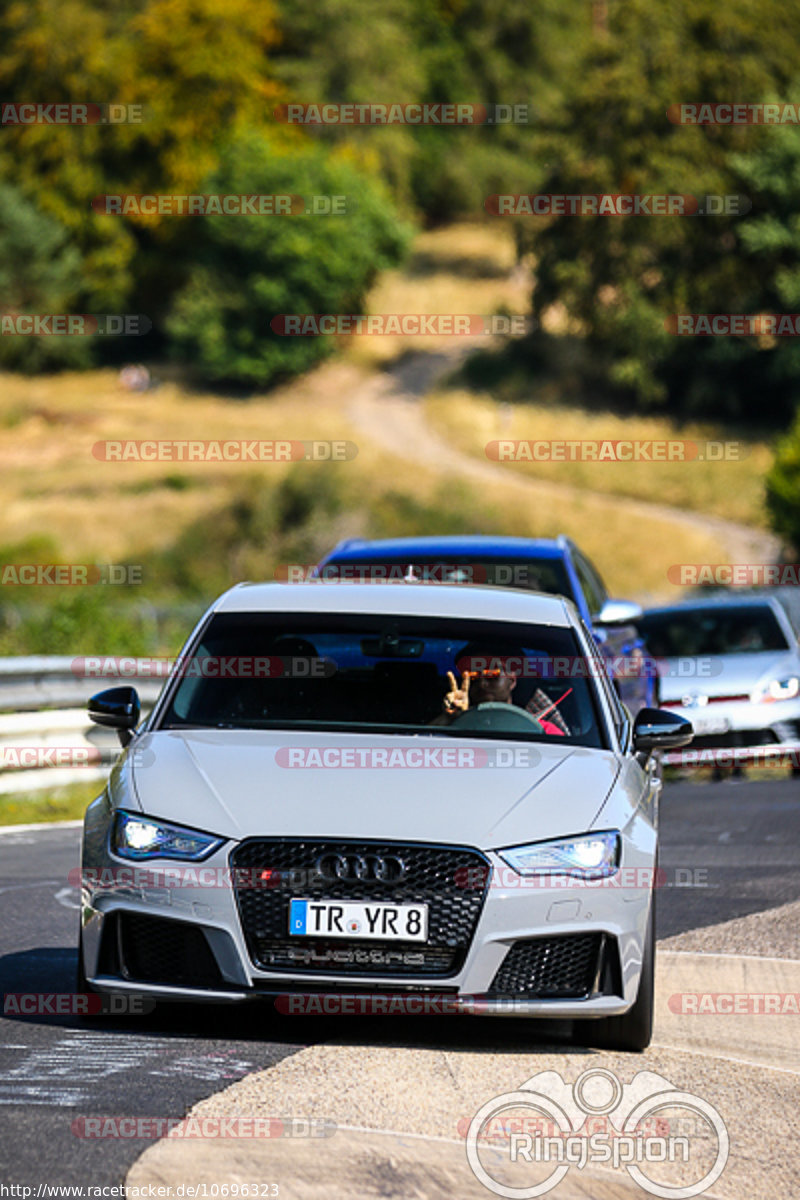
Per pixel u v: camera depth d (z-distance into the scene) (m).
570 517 191.50
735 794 47.84
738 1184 14.66
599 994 18.41
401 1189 13.91
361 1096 16.53
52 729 45.91
